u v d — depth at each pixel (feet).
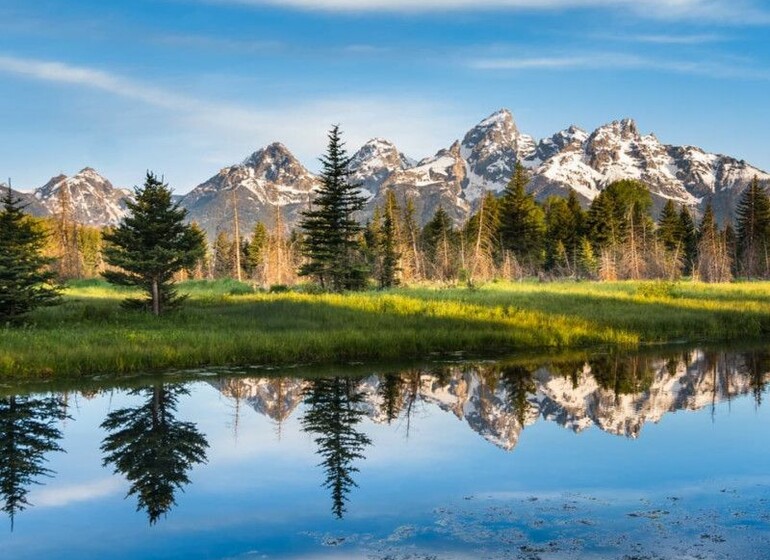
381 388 61.11
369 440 43.88
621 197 329.93
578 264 267.39
